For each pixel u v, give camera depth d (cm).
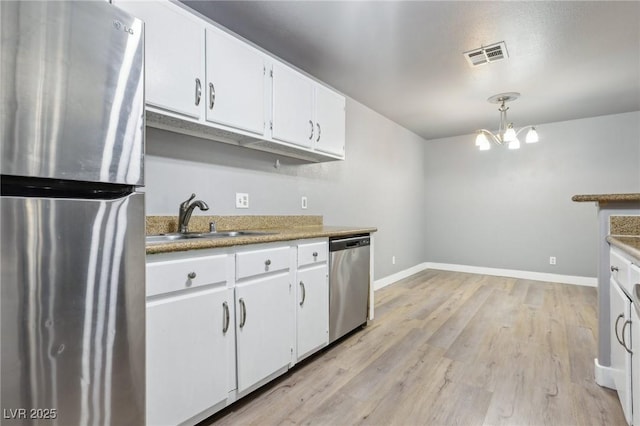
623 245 134
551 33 228
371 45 244
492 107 386
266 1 192
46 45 84
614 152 411
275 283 184
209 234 205
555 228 449
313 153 266
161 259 131
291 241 196
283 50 250
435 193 548
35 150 82
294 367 206
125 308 101
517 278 471
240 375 162
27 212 81
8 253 78
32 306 82
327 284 228
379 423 153
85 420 92
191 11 199
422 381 189
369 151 399
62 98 87
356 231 256
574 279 435
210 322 148
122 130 100
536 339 249
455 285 429
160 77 156
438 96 351
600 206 183
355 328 264
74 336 90
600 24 217
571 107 384
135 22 104
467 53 256
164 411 131
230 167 233
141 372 106
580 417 156
